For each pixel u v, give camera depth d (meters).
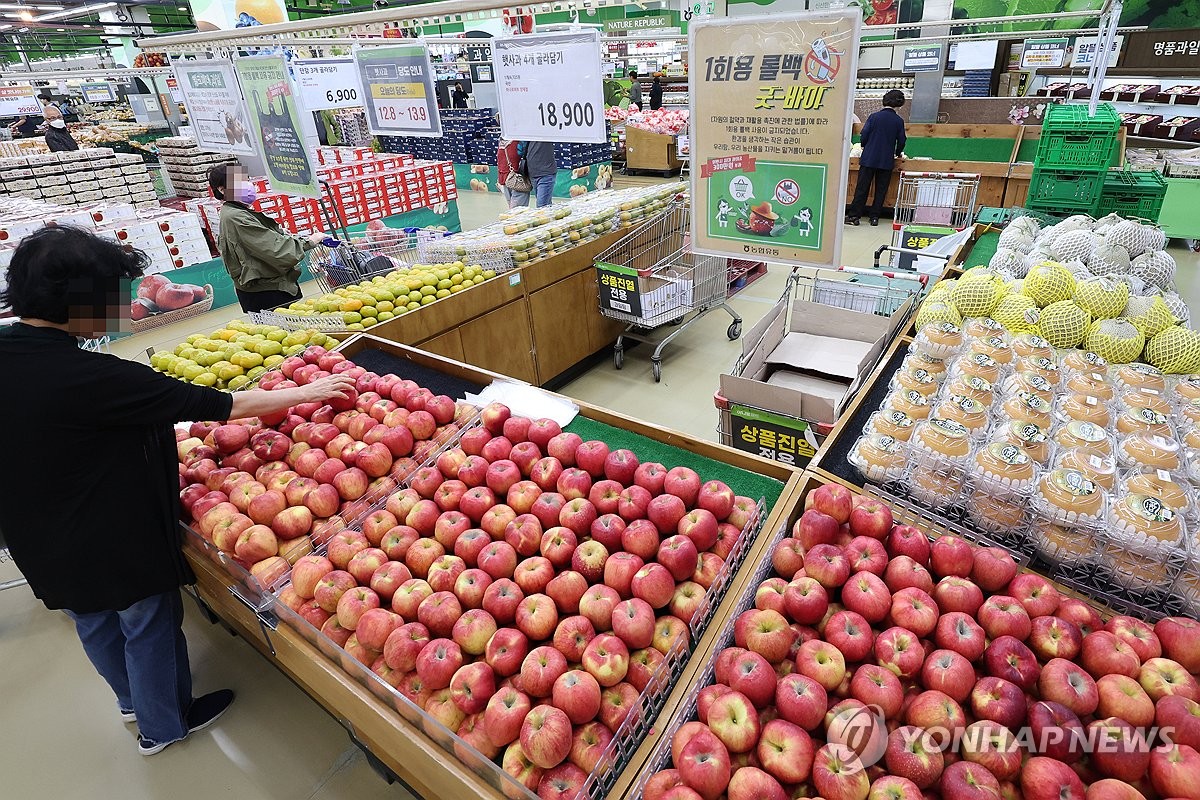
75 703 2.60
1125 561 1.48
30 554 1.82
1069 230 3.16
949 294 2.68
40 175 7.16
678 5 14.41
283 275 4.21
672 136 11.00
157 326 6.26
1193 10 9.53
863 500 1.63
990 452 1.66
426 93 3.88
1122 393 2.00
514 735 1.28
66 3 18.70
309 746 2.34
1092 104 4.29
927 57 7.98
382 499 2.04
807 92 1.99
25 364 1.62
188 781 2.25
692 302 4.72
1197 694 1.15
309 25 2.72
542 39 3.02
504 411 2.20
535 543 1.68
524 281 4.34
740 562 1.65
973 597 1.36
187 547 2.10
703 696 1.27
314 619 1.67
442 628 1.52
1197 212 6.11
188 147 8.79
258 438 2.26
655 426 2.23
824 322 3.27
